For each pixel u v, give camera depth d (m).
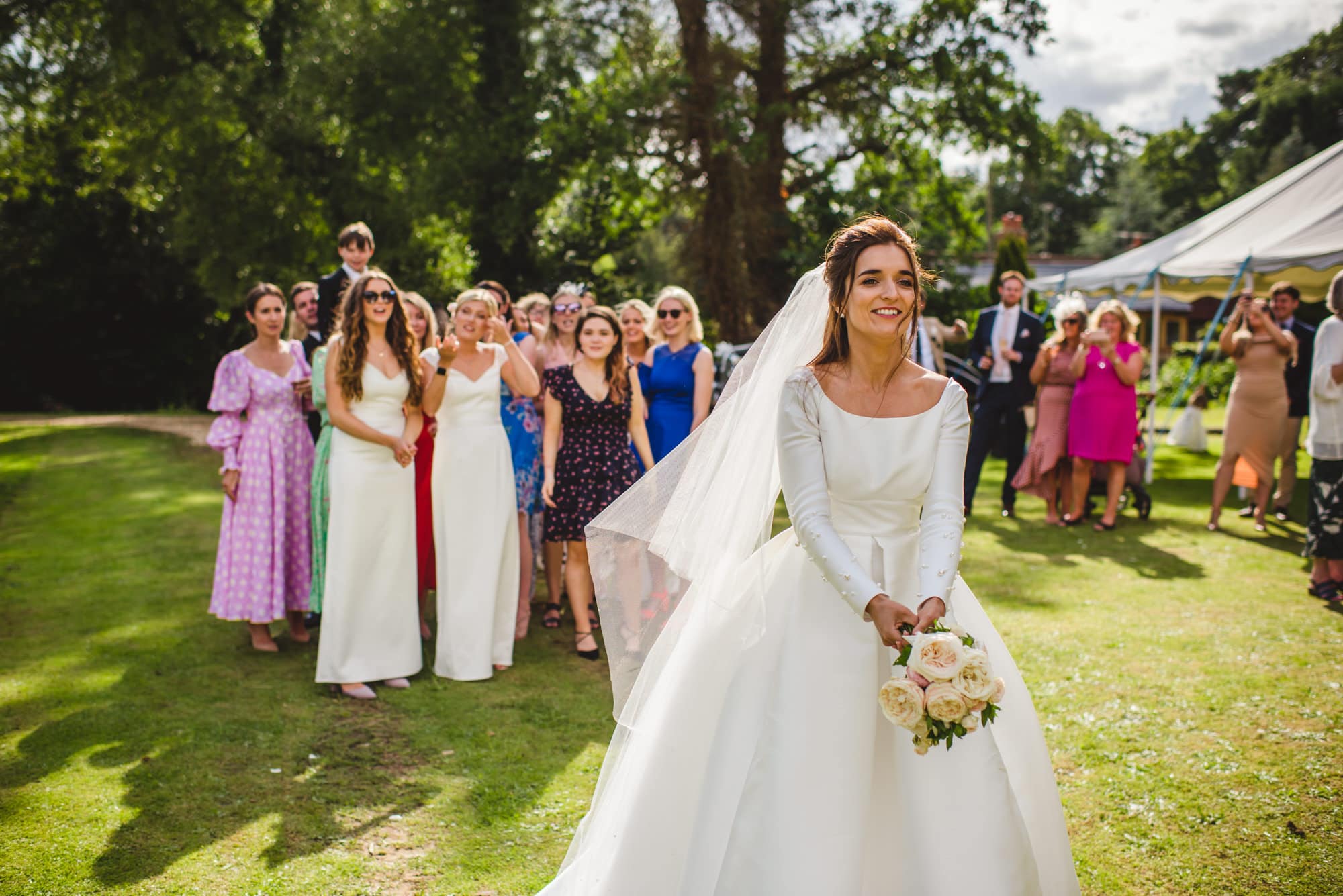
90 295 23.78
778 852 1.79
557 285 15.38
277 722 3.77
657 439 5.28
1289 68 39.94
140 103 16.19
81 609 5.39
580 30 15.22
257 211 15.46
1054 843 2.07
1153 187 53.25
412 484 4.20
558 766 3.37
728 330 14.92
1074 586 5.66
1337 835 2.80
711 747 1.98
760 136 14.51
